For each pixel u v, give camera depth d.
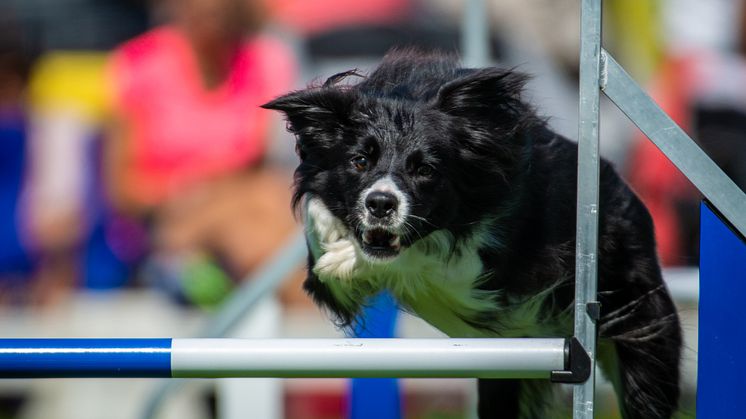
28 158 14.28
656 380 8.09
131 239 13.87
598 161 6.50
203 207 13.50
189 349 6.57
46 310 13.92
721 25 15.34
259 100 13.55
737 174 14.84
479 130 7.81
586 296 6.52
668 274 9.36
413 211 7.70
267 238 13.42
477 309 8.07
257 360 6.56
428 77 8.16
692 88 15.04
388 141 7.80
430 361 6.51
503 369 6.50
